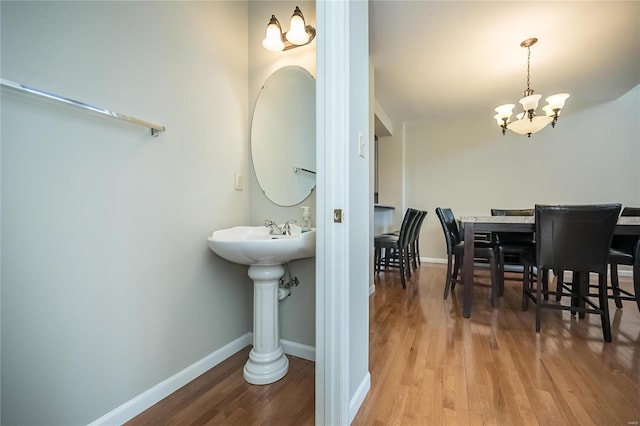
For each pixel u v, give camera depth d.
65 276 1.00
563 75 3.11
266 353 1.48
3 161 0.86
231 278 1.72
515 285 3.29
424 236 4.83
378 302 2.62
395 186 4.89
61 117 0.98
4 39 0.86
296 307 1.69
